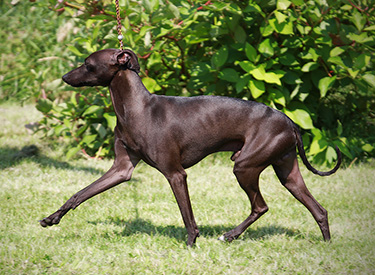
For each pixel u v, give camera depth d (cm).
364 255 485
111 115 870
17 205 643
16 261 462
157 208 652
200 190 738
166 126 482
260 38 838
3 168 827
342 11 877
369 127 997
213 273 446
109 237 542
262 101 858
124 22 769
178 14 782
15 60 1354
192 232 496
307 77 876
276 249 506
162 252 493
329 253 486
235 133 488
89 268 453
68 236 540
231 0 811
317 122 970
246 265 463
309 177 803
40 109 912
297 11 835
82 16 827
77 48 913
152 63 833
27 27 1409
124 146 507
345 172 825
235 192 732
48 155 925
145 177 805
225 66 870
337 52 794
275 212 640
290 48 850
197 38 846
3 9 1455
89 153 939
